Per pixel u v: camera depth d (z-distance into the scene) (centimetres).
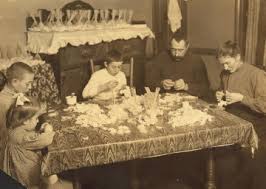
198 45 343
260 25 296
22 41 342
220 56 263
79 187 208
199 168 253
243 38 307
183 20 356
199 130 197
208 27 341
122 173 255
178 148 194
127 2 395
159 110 224
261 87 254
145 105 230
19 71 230
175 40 315
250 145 207
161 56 329
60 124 211
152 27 401
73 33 341
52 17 344
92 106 239
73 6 369
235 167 256
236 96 248
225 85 272
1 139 214
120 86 279
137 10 397
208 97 295
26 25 345
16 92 227
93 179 253
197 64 323
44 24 346
